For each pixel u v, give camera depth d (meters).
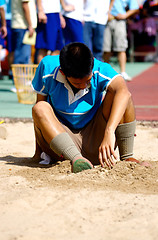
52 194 6.47
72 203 6.11
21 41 21.00
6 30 22.78
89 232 5.19
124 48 24.25
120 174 7.45
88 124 8.57
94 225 5.39
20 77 17.72
